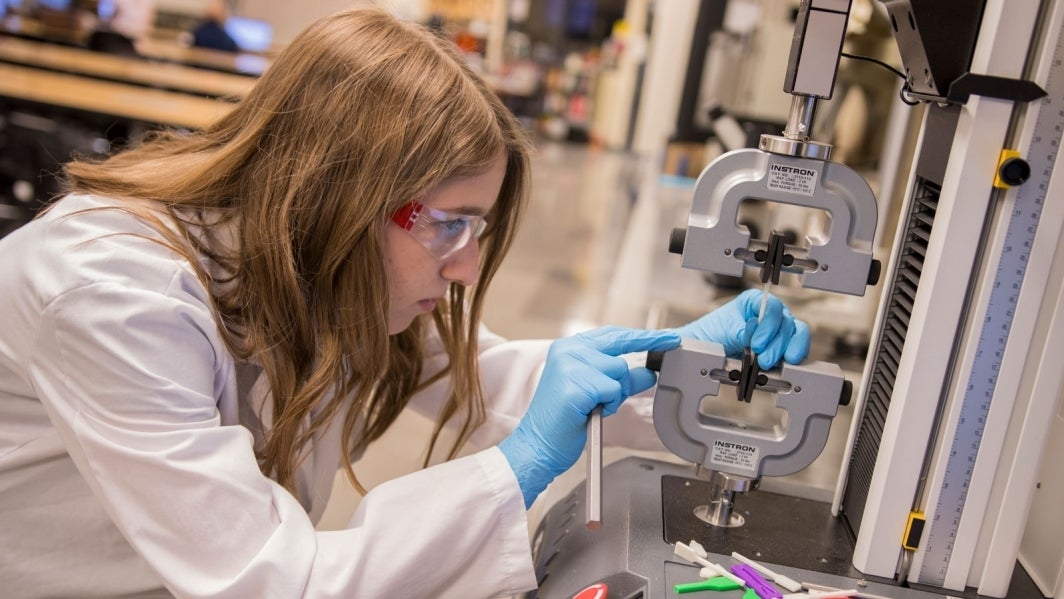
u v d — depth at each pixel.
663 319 1.85
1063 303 0.83
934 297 0.86
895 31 0.90
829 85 0.84
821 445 0.95
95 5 6.25
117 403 0.84
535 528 1.23
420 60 0.93
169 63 5.40
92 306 0.85
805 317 1.91
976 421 0.87
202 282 0.94
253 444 1.03
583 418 0.93
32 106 3.87
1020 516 0.89
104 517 1.02
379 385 1.25
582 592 0.84
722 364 0.93
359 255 0.93
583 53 9.62
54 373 0.88
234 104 1.15
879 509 0.91
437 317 1.22
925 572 0.92
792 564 0.93
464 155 0.90
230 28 6.54
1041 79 0.80
